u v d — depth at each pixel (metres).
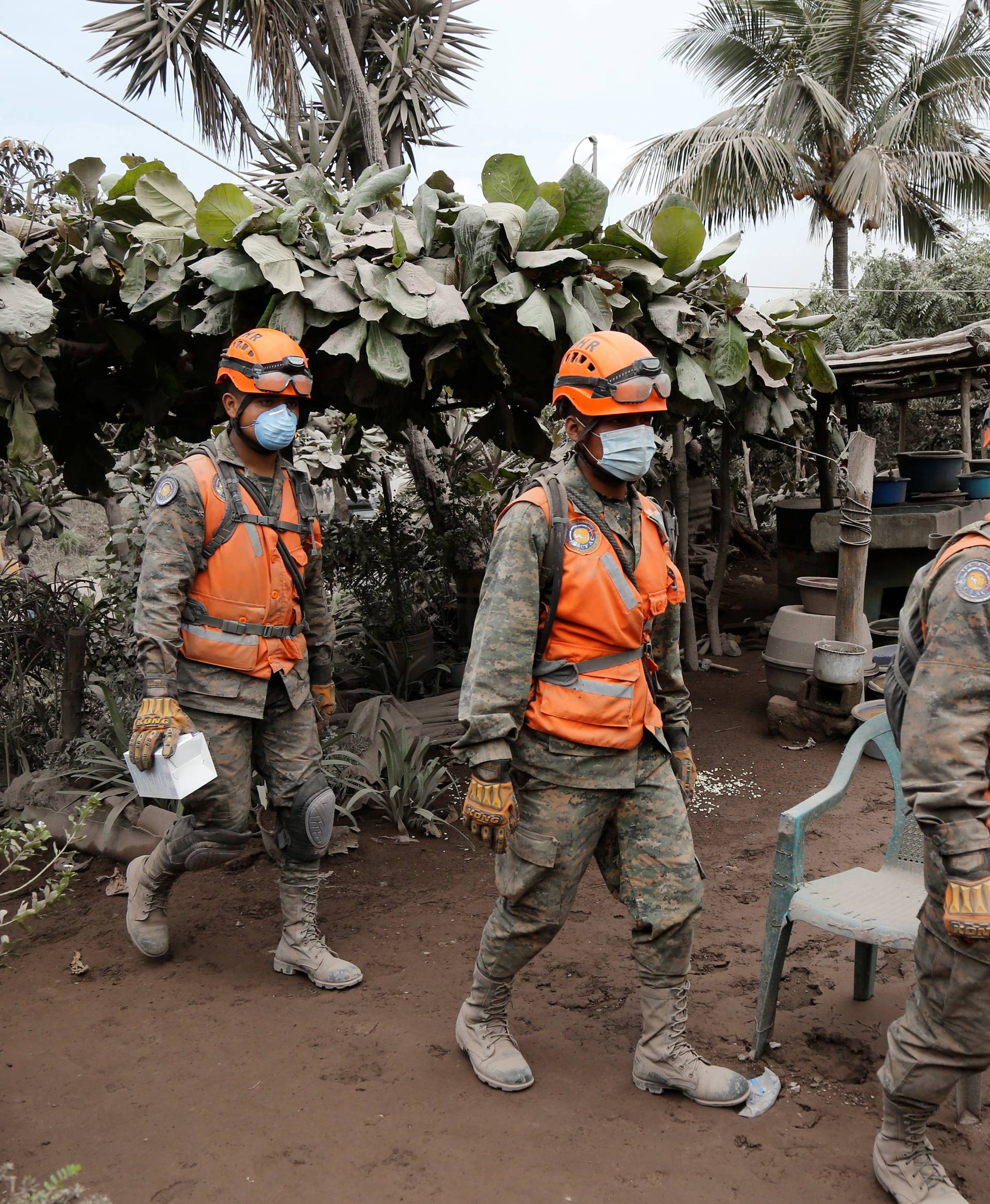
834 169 15.60
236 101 11.63
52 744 4.70
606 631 2.27
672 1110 2.46
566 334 3.98
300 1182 2.22
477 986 2.59
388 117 11.74
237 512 2.90
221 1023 2.90
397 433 5.14
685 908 2.36
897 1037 2.04
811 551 8.15
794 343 4.90
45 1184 1.79
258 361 2.83
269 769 3.14
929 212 16.08
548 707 2.28
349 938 3.46
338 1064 2.67
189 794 2.74
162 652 2.80
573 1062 2.68
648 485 7.04
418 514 8.41
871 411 11.73
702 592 9.48
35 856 4.18
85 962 3.32
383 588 6.91
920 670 1.83
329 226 3.74
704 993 3.01
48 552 9.45
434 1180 2.22
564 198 3.82
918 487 8.29
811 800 2.63
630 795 2.40
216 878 3.98
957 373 8.41
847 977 3.10
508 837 2.23
